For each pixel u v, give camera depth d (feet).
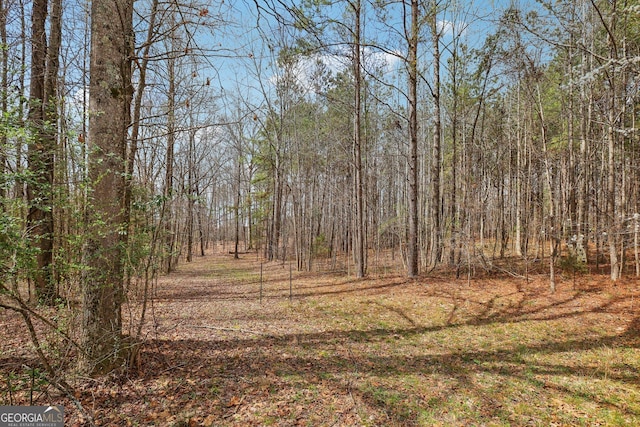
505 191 59.06
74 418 10.66
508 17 26.20
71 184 11.19
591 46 29.04
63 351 12.21
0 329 15.28
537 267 35.96
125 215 12.92
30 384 10.75
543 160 30.99
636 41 27.84
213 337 18.52
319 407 12.06
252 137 66.28
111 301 12.60
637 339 17.92
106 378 12.52
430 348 17.94
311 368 15.17
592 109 31.78
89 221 11.76
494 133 50.88
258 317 23.22
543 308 23.56
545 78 30.66
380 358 16.58
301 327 21.07
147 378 13.23
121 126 12.71
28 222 9.79
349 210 53.47
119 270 12.71
